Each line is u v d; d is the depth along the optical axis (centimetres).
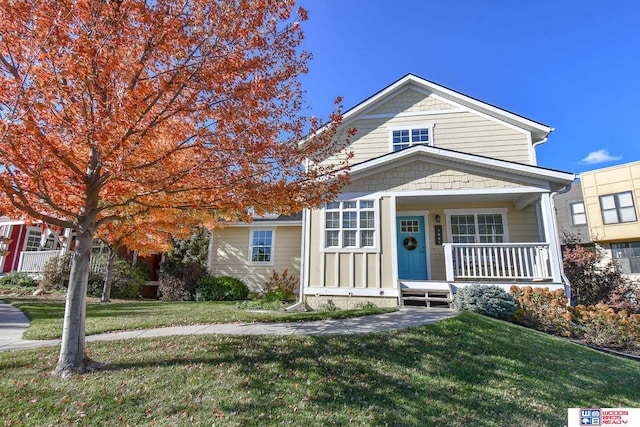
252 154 462
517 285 930
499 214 1174
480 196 1059
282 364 472
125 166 416
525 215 1153
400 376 452
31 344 582
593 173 2039
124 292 1386
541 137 1220
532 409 397
